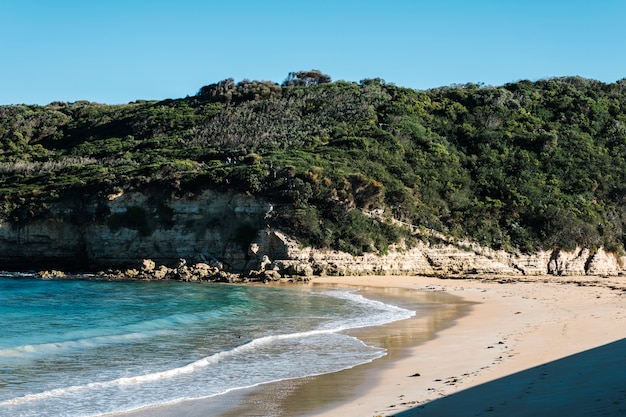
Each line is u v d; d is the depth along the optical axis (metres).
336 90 94.25
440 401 14.39
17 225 62.31
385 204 61.12
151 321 29.91
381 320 30.41
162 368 19.81
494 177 70.38
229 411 14.98
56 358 21.20
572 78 98.75
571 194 70.06
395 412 13.73
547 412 12.31
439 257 60.06
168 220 59.81
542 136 75.81
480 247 61.72
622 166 74.94
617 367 16.16
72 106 115.06
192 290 45.22
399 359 20.86
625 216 69.38
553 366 17.19
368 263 57.00
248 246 56.84
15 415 14.65
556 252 63.41
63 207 62.34
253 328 28.05
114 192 60.91
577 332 23.34
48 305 37.00
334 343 24.14
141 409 15.22
